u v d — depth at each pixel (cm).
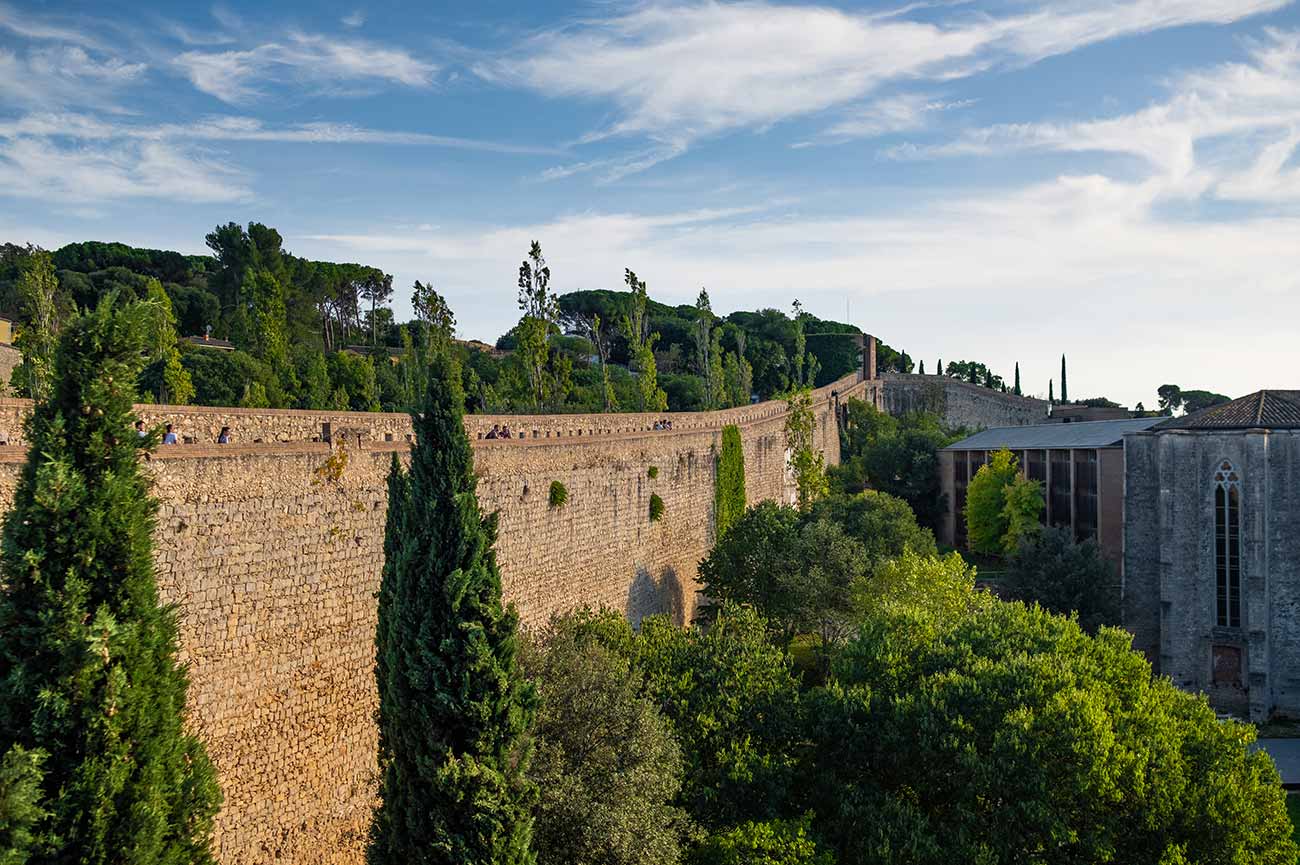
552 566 3953
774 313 17150
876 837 2492
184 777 1488
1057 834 2414
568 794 2139
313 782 2494
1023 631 3341
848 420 12369
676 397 10969
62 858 1311
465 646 1839
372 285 12875
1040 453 8706
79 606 1350
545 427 4900
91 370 1420
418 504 1909
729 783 2602
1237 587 5834
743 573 5172
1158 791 2577
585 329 15575
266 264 10681
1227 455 5812
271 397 6284
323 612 2536
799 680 3158
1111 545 7575
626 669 2697
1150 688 3106
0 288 8281
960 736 2700
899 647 3206
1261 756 2864
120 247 11644
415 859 1850
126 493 1417
